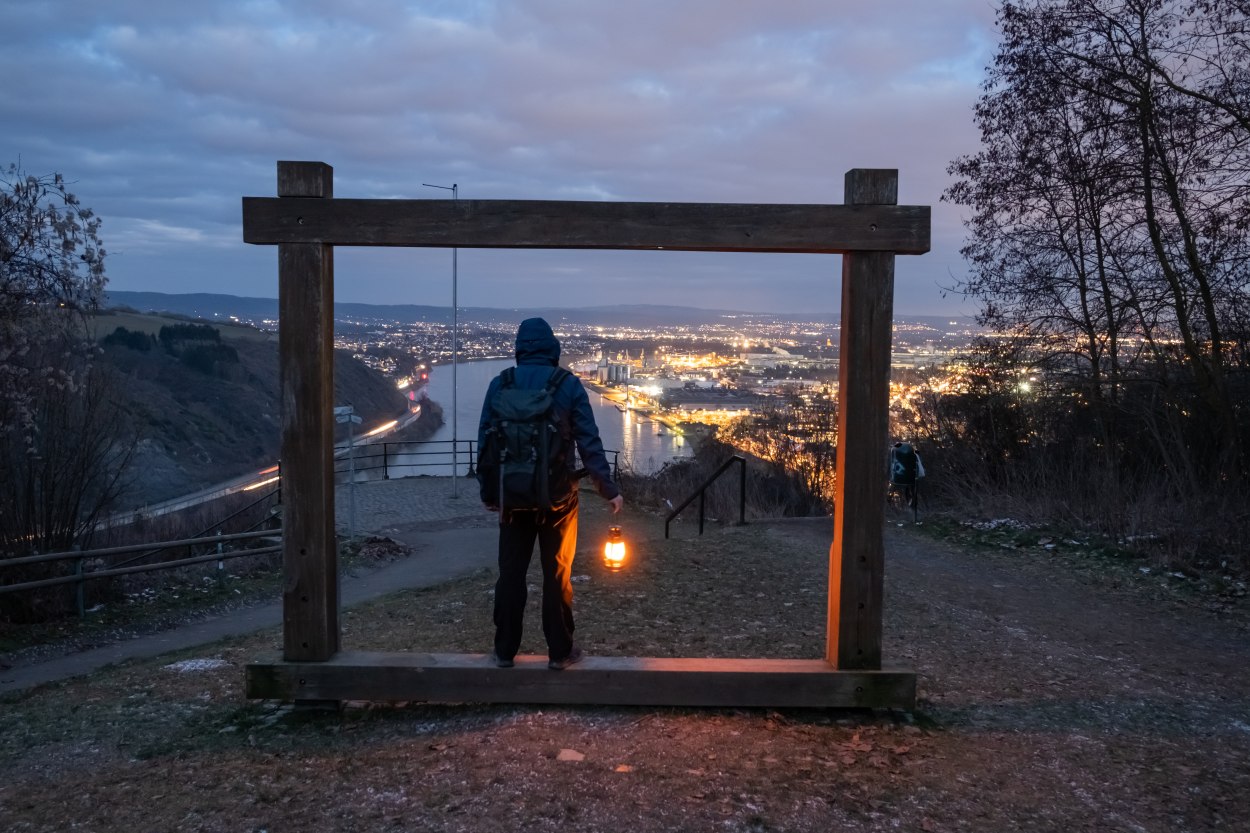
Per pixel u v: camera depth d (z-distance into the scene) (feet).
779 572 27.27
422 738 12.21
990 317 43.55
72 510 27.48
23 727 13.87
